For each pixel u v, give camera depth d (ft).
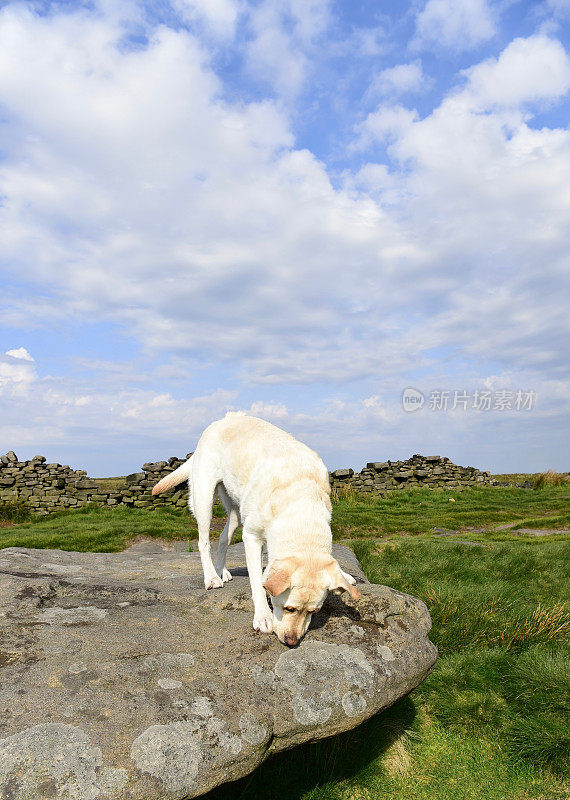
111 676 5.25
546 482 46.70
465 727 7.31
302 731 5.35
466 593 10.71
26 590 6.95
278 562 5.99
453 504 36.35
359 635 6.44
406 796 6.31
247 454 7.29
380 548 16.84
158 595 7.25
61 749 4.46
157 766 4.55
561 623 9.78
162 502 34.04
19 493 33.68
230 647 5.98
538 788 6.42
